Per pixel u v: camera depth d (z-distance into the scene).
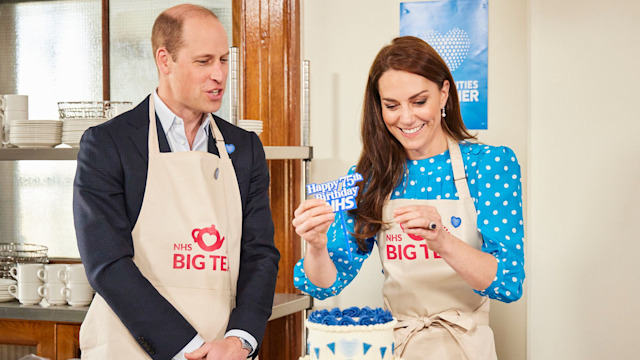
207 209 1.66
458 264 1.55
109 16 2.88
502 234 1.67
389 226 1.79
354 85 2.75
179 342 1.55
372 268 2.72
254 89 2.77
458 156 1.76
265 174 1.83
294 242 2.77
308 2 2.78
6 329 2.52
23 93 2.97
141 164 1.64
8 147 2.48
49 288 2.34
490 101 2.61
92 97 2.91
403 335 1.72
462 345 1.68
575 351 2.34
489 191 1.71
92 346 1.64
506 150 1.74
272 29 2.74
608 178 2.30
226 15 2.82
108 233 1.57
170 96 1.70
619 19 2.28
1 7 2.99
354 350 1.25
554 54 2.33
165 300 1.58
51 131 2.37
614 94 2.29
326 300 2.77
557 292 2.35
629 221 2.29
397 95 1.68
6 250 2.88
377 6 2.72
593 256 2.32
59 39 2.93
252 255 1.77
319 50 2.78
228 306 1.69
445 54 2.64
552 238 2.35
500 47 2.60
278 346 2.76
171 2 2.83
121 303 1.55
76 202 1.61
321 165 2.79
